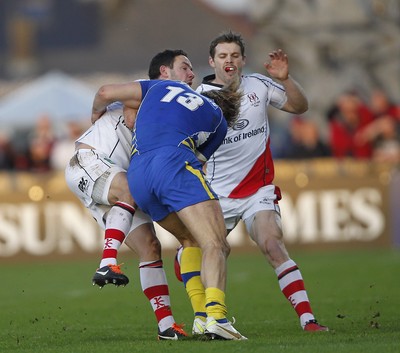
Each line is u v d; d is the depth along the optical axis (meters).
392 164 62.06
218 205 26.81
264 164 31.80
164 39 170.50
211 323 26.38
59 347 27.09
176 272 30.70
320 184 61.97
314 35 87.19
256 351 24.08
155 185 26.75
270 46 88.56
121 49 169.62
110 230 27.44
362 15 86.56
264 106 31.81
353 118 66.88
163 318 28.28
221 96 28.75
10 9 169.88
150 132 27.17
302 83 88.00
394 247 61.81
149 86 28.08
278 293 41.59
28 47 166.75
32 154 72.06
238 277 48.97
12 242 62.38
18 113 79.75
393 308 35.09
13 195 62.44
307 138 67.88
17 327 33.31
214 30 170.38
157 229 61.41
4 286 49.28
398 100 86.25
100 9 172.50
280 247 30.58
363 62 86.88
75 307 39.16
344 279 46.00
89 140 29.14
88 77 159.62
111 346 26.66
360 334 27.88
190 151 27.12
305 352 23.81
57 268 58.25
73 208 62.41
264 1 87.81
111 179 28.09
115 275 26.88
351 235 61.81
